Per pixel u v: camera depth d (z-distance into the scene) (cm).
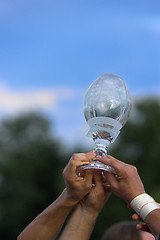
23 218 3981
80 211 239
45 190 4147
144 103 3847
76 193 221
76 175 217
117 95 231
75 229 236
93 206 236
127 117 235
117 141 3669
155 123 3700
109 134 230
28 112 4688
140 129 3694
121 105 230
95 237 2689
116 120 229
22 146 4453
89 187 220
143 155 3622
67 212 228
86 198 236
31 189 4088
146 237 305
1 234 3944
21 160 4312
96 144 228
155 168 3531
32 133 4572
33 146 4416
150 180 3444
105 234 317
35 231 227
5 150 4447
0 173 4156
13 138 4519
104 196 235
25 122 4622
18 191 4088
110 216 2677
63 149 4212
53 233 228
